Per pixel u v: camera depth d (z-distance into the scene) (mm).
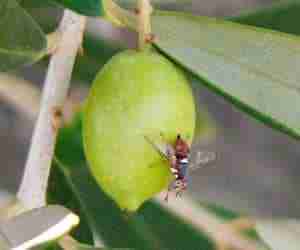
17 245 114
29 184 135
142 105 120
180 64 126
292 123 126
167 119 120
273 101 126
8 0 125
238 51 128
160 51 126
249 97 126
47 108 133
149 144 120
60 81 133
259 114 126
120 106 120
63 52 132
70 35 132
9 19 125
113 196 123
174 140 121
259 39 128
